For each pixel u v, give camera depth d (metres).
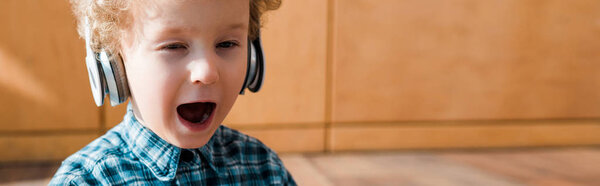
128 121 0.63
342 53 2.71
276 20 2.61
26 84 2.37
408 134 2.87
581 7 2.90
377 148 2.84
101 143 0.62
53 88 2.40
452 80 2.85
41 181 2.11
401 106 2.83
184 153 0.64
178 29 0.45
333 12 2.67
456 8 2.78
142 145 0.61
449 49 2.81
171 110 0.49
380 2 2.70
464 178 2.32
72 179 0.56
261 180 0.72
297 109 2.72
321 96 2.74
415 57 2.79
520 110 2.96
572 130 3.03
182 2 0.45
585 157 2.78
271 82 2.67
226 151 0.70
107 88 0.55
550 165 2.59
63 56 2.39
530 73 2.93
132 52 0.49
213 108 0.52
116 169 0.59
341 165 2.53
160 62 0.47
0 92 2.35
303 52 2.68
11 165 2.36
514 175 2.38
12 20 2.30
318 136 2.78
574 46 2.93
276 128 2.72
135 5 0.47
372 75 2.76
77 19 0.59
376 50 2.74
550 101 2.98
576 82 2.98
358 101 2.78
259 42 0.64
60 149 2.45
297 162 2.58
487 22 2.82
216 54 0.49
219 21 0.47
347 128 2.80
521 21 2.86
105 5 0.49
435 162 2.62
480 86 2.89
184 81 0.48
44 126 2.42
